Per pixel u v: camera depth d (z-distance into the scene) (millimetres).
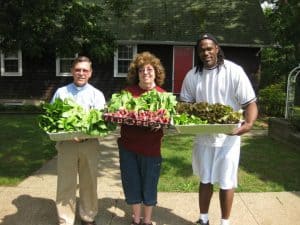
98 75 18172
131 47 18172
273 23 19125
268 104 15727
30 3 11312
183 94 4328
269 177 6598
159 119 3771
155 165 4281
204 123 3773
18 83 18156
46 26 12891
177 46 18172
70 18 13117
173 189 5852
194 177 6504
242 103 4031
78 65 4215
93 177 4398
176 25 18500
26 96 18234
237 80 3998
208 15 19078
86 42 14172
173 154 8273
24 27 12008
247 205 5246
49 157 7688
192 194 5621
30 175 6496
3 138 9523
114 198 5441
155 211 5008
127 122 3803
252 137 10570
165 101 3926
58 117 3926
